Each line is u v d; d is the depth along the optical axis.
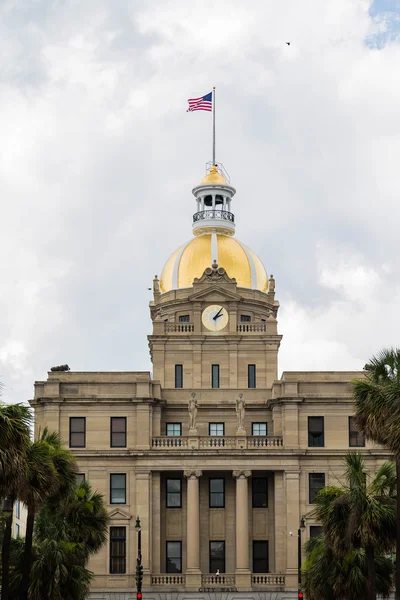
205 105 130.50
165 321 121.19
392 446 60.41
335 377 113.88
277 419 113.88
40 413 113.38
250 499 113.44
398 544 61.28
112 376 114.31
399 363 65.06
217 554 112.81
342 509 68.31
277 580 108.69
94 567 108.75
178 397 117.19
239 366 119.81
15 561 72.94
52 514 77.94
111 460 111.12
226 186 135.25
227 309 121.50
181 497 113.50
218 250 129.00
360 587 69.69
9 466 58.41
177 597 107.62
